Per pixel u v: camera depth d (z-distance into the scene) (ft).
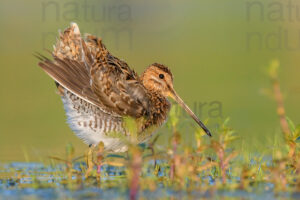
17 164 39.70
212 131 42.73
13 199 28.27
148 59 89.97
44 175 35.37
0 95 70.95
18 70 84.99
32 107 65.41
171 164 31.37
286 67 82.23
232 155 31.42
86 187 31.01
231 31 101.91
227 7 109.70
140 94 37.68
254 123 54.24
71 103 36.17
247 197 28.04
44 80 80.48
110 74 36.29
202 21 106.22
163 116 39.93
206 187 29.89
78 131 36.55
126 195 28.81
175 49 95.55
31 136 51.47
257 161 33.96
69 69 34.81
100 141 33.68
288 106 61.52
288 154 31.76
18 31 97.86
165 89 40.75
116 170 36.86
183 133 42.09
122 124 36.19
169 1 107.76
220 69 84.64
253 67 84.99
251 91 69.56
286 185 30.53
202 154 33.63
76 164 39.83
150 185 29.40
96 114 35.81
